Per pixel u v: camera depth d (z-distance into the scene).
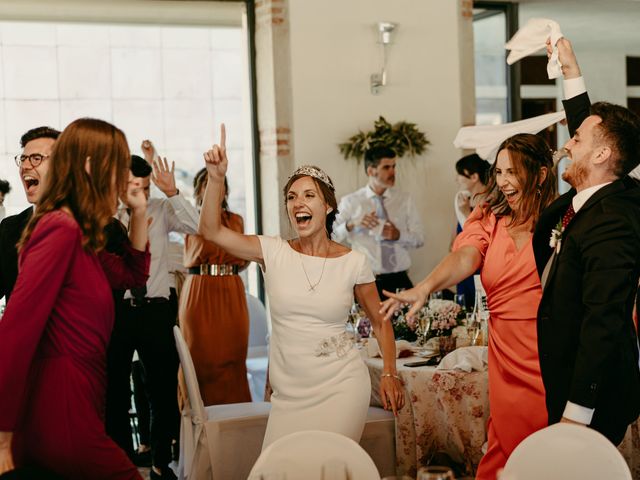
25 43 7.16
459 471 3.91
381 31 7.11
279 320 3.33
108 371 4.70
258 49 7.14
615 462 2.17
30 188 3.03
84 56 7.31
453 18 7.39
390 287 6.66
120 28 7.38
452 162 7.43
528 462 2.29
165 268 4.88
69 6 6.97
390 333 3.53
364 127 7.18
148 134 7.51
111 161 2.53
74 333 2.47
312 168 3.43
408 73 7.29
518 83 8.09
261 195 7.26
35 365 2.46
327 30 7.07
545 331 2.73
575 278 2.66
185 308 5.32
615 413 2.66
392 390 3.47
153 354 4.81
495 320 3.04
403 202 6.77
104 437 2.54
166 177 4.91
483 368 3.88
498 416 3.01
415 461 3.97
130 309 4.72
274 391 3.40
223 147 3.10
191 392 3.98
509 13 8.05
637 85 11.30
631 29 9.66
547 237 2.84
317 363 3.28
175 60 7.52
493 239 3.04
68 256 2.42
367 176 7.16
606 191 2.65
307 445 2.29
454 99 7.41
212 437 3.97
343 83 7.12
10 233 3.02
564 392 2.69
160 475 4.84
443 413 3.87
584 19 9.02
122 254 2.86
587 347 2.53
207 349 5.26
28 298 2.35
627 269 2.54
